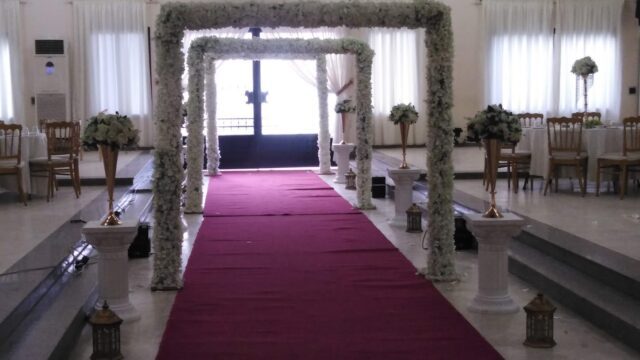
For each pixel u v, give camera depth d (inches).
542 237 228.8
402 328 171.2
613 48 624.7
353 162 581.0
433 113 217.5
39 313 167.9
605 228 247.8
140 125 599.5
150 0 592.7
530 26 619.2
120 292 181.9
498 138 186.2
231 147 569.3
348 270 231.3
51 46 574.9
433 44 218.1
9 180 342.0
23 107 583.8
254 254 257.1
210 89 511.2
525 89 625.3
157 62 210.8
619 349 156.5
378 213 346.3
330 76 604.4
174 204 210.8
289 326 173.8
